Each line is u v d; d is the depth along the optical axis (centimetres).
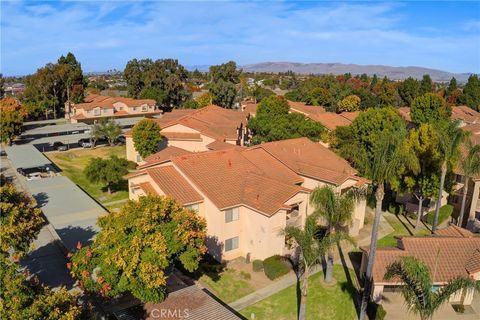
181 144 6981
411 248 3469
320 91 13188
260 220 3688
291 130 6656
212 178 4050
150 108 11219
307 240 2803
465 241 3556
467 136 4028
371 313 3105
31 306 1928
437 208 4234
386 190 5769
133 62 13550
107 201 5566
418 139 4581
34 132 8619
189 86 17325
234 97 12900
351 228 4450
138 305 2788
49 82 10975
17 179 6356
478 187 4869
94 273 2812
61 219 4216
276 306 3172
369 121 6078
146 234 2742
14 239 2834
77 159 7625
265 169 4588
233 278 3541
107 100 11038
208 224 3844
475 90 13125
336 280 3553
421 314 2430
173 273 3481
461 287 2420
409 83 13825
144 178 4312
